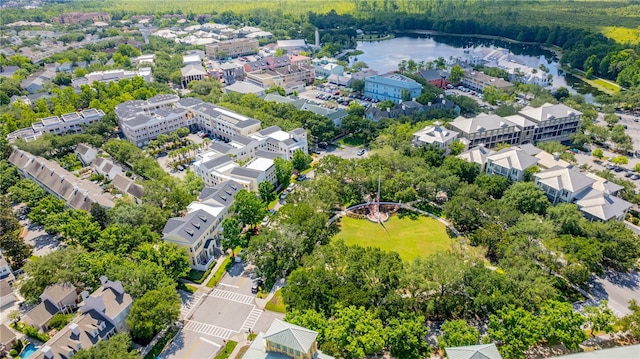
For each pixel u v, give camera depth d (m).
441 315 143.88
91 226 176.38
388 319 131.62
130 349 135.00
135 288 144.00
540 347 132.00
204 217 182.62
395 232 192.12
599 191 193.25
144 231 174.62
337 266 152.25
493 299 133.50
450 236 187.75
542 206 188.25
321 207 194.38
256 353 119.62
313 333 117.19
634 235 168.50
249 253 164.00
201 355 133.75
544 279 141.75
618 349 120.06
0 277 165.62
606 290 155.25
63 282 149.50
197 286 164.50
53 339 125.81
